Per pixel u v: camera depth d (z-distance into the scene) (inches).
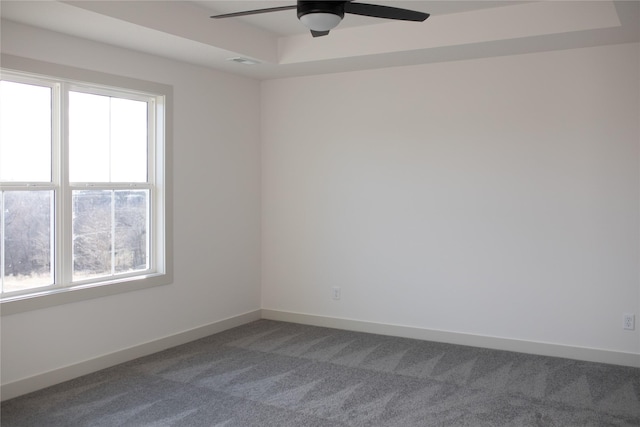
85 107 167.5
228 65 200.1
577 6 155.4
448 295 198.5
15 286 150.6
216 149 209.9
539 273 183.8
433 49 177.2
